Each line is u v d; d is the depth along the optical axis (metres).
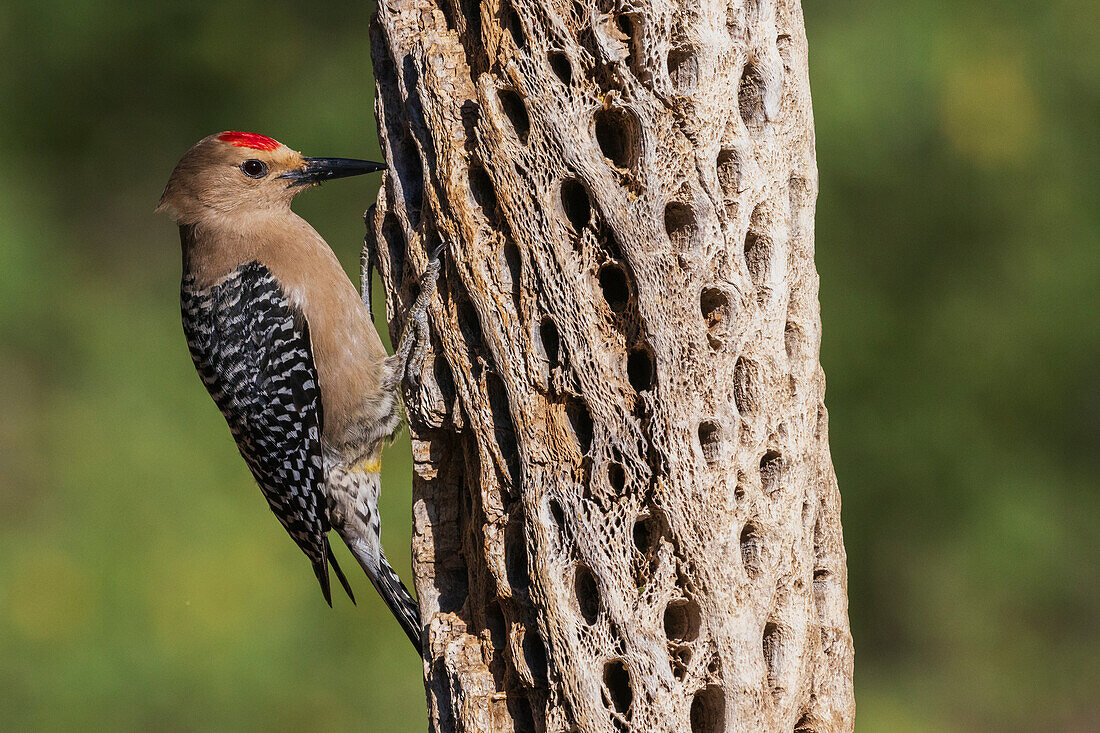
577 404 6.00
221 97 16.67
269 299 8.46
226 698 12.52
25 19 16.58
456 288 6.33
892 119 13.87
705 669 5.91
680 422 5.87
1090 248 14.03
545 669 6.06
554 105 5.94
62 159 16.69
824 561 6.61
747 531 6.09
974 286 14.16
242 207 8.59
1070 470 14.51
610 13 5.96
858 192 14.05
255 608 13.00
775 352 6.15
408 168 6.73
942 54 13.95
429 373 6.51
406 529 13.50
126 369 15.41
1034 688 14.55
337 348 8.38
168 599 13.04
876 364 14.08
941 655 14.89
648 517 5.93
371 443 8.40
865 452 14.14
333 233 16.09
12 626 12.77
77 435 14.62
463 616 6.48
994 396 14.17
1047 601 14.54
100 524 13.66
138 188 16.81
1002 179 14.02
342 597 13.07
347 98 16.16
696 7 5.94
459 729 6.25
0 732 12.31
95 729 12.41
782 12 6.38
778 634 6.17
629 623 5.84
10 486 14.18
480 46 6.29
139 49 16.67
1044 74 14.12
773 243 6.18
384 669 12.85
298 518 8.70
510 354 6.06
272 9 16.61
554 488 5.97
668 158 5.91
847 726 6.58
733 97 6.05
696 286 5.92
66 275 16.16
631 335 5.96
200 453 14.30
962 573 14.41
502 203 6.06
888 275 14.16
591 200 5.93
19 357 15.41
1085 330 14.05
